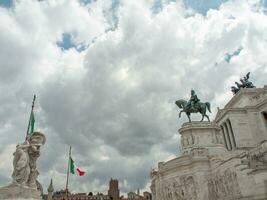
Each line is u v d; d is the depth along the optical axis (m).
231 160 40.62
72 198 124.88
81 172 52.00
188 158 51.28
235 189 39.06
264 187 33.12
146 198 139.62
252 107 78.94
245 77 90.31
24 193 17.58
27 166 18.56
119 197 136.62
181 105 69.94
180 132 66.00
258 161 38.44
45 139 20.41
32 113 25.59
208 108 69.69
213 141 62.66
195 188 47.53
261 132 75.81
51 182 60.41
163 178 53.69
